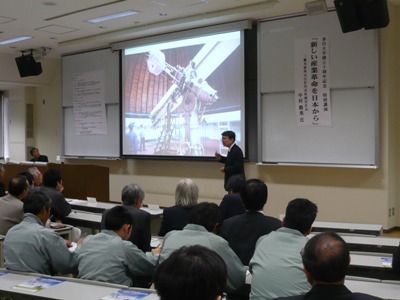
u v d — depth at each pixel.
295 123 6.61
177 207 3.57
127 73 8.65
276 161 6.81
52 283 2.22
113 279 2.39
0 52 9.77
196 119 7.66
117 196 9.06
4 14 6.89
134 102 8.56
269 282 2.07
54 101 10.99
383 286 2.14
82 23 7.48
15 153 11.85
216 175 7.61
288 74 6.64
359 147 6.11
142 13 6.90
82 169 7.12
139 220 3.26
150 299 1.98
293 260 2.09
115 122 8.99
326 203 6.43
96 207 5.11
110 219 2.55
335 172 6.34
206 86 7.52
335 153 6.30
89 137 9.47
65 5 6.45
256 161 7.09
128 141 8.69
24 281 2.26
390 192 6.04
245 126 7.10
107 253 2.43
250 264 2.22
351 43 6.11
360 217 6.15
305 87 6.48
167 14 6.96
